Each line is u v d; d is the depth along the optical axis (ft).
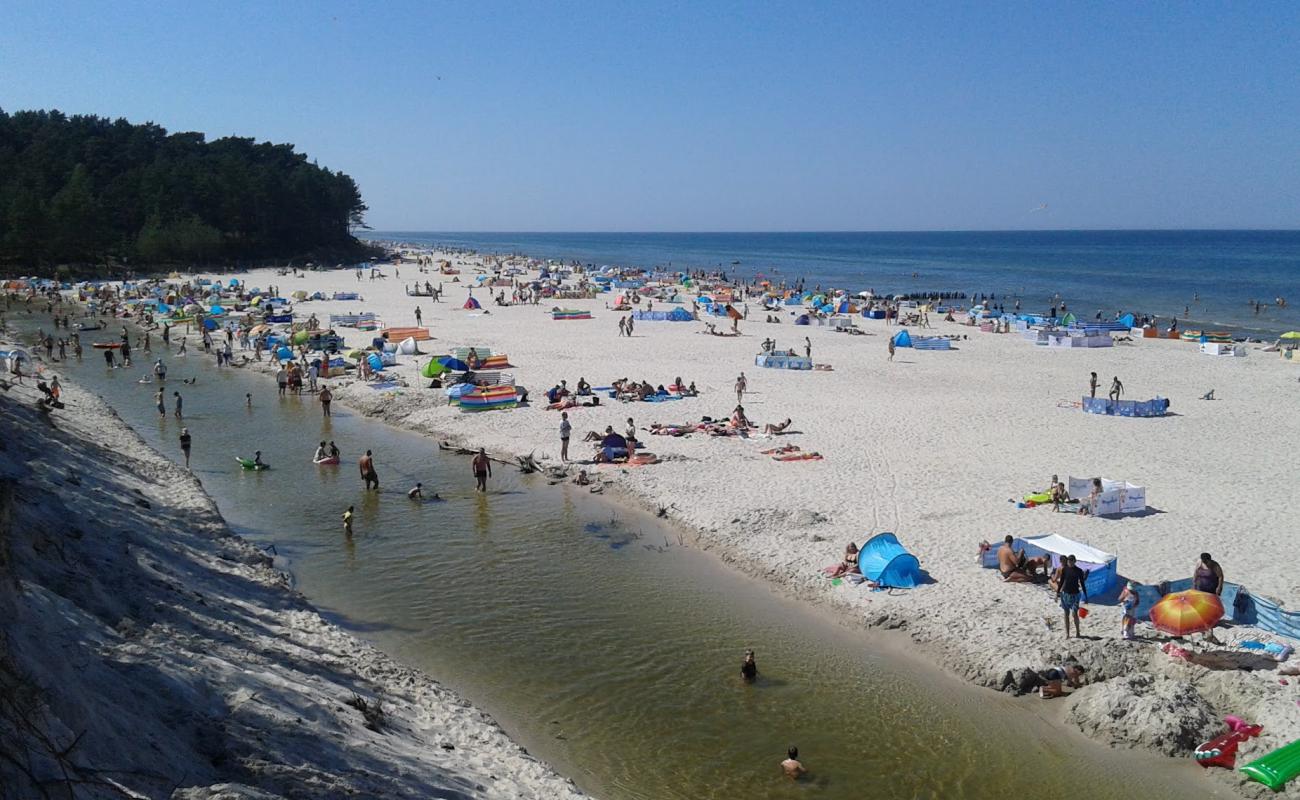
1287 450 101.55
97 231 339.98
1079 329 204.95
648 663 55.16
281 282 340.80
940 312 262.88
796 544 72.59
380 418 123.54
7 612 31.45
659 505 83.46
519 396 124.67
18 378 127.54
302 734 37.32
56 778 24.73
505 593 65.46
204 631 47.47
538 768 42.32
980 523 75.97
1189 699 47.37
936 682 52.90
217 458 102.73
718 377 148.05
